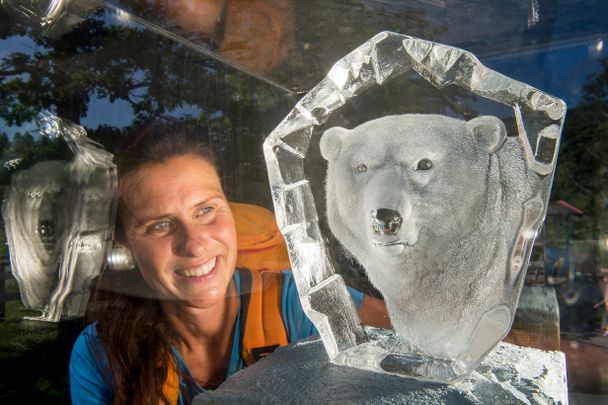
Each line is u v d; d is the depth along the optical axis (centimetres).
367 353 62
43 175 65
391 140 56
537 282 55
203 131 75
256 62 76
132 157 67
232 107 80
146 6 66
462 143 55
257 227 81
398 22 59
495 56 55
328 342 65
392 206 53
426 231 55
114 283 71
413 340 59
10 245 65
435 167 55
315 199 64
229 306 74
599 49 49
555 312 55
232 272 75
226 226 73
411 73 58
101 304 71
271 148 64
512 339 62
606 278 52
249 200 85
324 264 64
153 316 72
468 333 56
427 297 57
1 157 66
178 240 68
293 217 65
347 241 62
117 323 71
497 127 53
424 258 56
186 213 69
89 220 66
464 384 55
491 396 52
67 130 66
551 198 53
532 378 55
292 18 65
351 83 60
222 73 78
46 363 70
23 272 66
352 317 64
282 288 79
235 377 62
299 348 71
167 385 73
